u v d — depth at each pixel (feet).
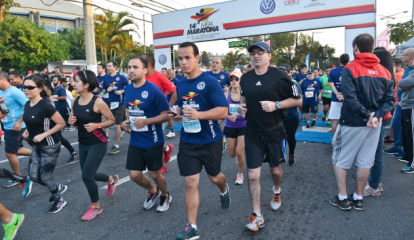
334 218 10.22
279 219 10.34
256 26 42.37
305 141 22.03
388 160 16.72
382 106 9.86
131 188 14.01
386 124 11.34
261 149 9.59
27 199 13.11
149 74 15.62
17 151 14.43
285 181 14.11
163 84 16.11
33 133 11.27
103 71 22.61
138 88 10.43
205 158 9.26
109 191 12.53
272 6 40.73
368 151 10.28
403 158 14.98
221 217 10.67
